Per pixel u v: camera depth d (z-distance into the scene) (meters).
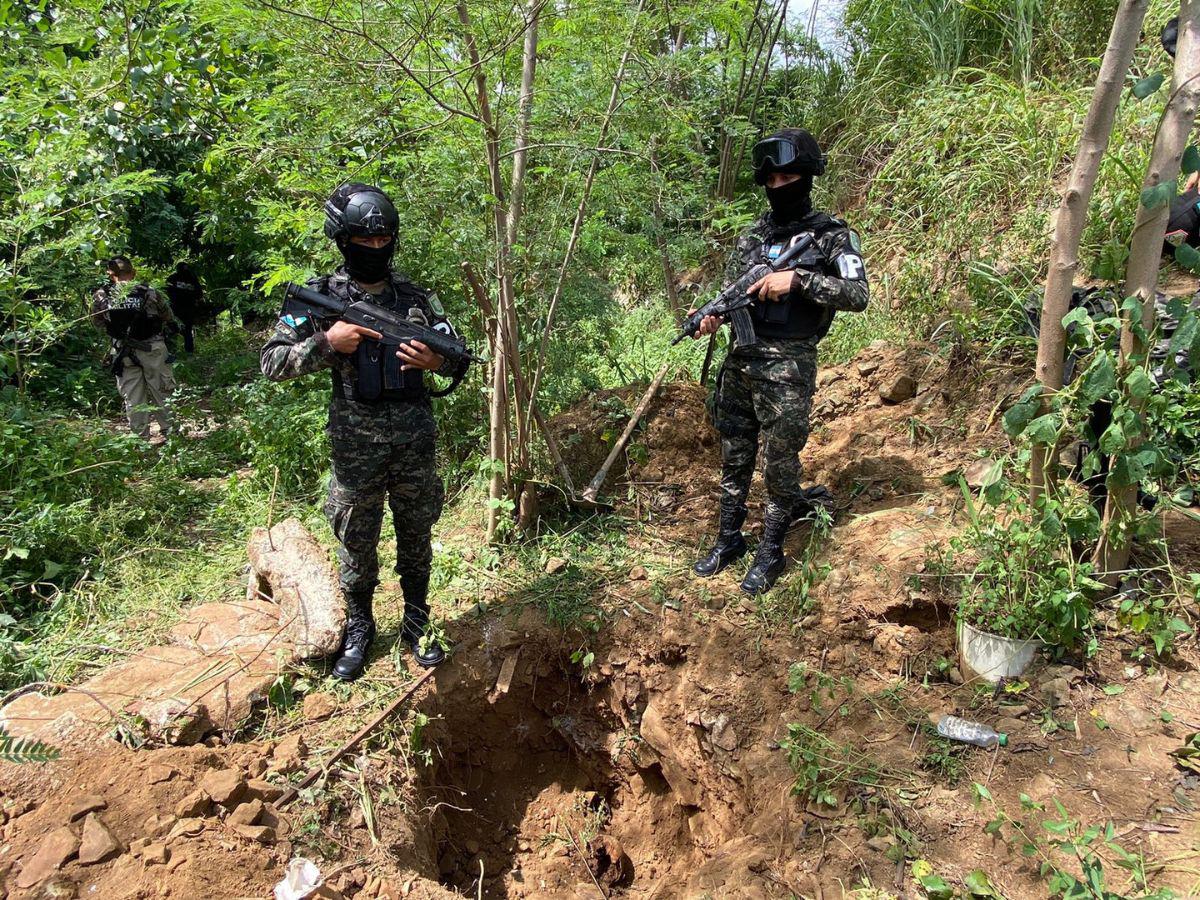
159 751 2.69
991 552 2.97
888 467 4.10
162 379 6.78
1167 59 4.93
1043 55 6.31
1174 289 4.00
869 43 7.42
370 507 3.04
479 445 4.73
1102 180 4.40
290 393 5.44
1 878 2.23
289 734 2.97
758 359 3.31
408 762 3.06
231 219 6.50
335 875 2.48
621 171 3.92
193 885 2.21
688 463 4.49
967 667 2.89
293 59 3.31
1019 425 2.77
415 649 3.40
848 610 3.23
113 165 6.04
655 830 3.59
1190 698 2.63
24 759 2.51
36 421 5.11
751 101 6.72
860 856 2.40
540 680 3.74
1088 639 2.85
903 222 5.71
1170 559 3.03
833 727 2.88
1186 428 3.13
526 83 3.43
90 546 4.23
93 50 5.16
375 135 4.02
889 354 4.61
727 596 3.55
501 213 3.47
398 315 2.92
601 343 4.64
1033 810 2.37
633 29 3.66
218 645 3.32
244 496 4.85
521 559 4.00
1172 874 2.11
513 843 3.64
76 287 6.84
